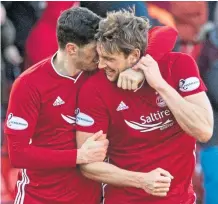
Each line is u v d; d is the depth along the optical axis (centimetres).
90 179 974
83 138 942
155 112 926
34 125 946
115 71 905
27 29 1399
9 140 946
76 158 937
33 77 937
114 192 967
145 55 917
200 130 911
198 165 1298
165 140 937
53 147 956
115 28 886
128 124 929
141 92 920
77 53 922
